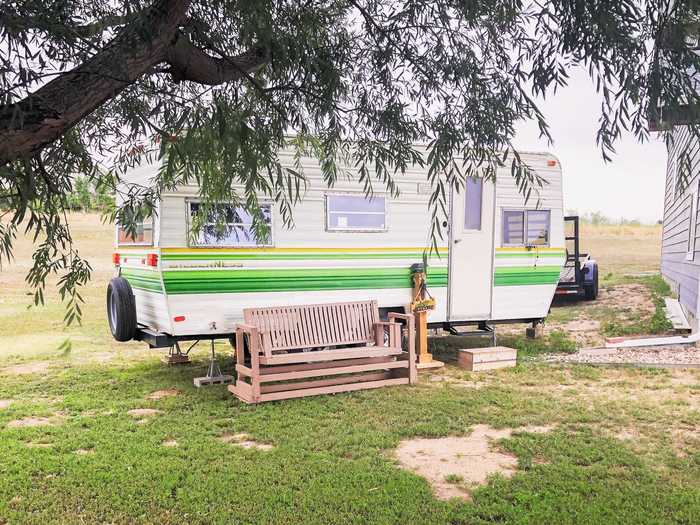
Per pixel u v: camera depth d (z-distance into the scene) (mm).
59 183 3148
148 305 8383
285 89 3070
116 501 4359
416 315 8969
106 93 2523
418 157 3398
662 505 4285
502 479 4707
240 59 3088
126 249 9133
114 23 2670
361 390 7602
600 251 34031
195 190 7637
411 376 7930
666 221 18859
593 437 5711
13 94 2258
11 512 4160
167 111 3148
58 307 15031
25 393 7531
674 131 2621
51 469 4906
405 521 4059
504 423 6141
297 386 7441
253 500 4383
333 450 5410
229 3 2926
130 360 9680
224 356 9922
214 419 6434
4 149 2299
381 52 3385
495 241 9742
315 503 4332
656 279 18594
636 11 2521
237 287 7957
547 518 4074
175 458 5223
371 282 8867
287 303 8289
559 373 8438
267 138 3004
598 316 13312
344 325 8055
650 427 6012
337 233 8586
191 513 4191
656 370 8477
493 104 3051
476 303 9672
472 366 8656
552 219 10227
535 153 10047
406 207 9070
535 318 10258
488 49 3174
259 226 4191
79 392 7539
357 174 8656
